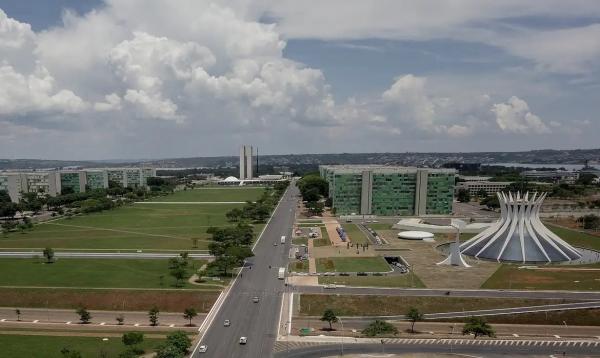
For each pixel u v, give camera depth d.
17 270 197.12
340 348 123.75
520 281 178.00
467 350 123.81
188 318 144.62
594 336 134.50
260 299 161.12
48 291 167.62
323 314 147.38
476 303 155.75
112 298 161.50
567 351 124.25
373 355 119.69
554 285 173.50
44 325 141.00
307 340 128.62
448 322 143.12
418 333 135.12
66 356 109.25
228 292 168.62
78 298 162.38
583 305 153.38
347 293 164.62
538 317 145.50
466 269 197.00
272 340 128.25
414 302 156.75
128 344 118.31
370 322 143.38
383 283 176.62
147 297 162.00
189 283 177.88
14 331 135.75
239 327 137.38
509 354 121.81
